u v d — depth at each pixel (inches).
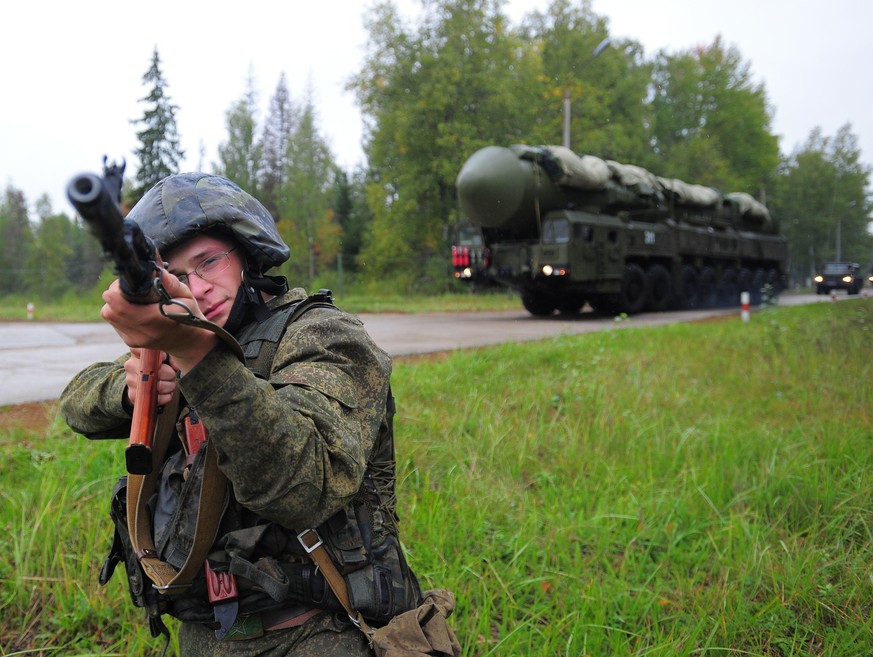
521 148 616.4
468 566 120.9
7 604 112.0
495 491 161.9
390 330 483.8
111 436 66.5
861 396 264.2
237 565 51.4
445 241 1154.0
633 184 685.9
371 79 1163.3
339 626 55.2
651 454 193.2
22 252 2079.2
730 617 114.9
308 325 55.4
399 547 60.9
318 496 49.2
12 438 177.0
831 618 119.1
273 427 46.2
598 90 1481.3
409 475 163.3
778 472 176.7
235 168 1616.6
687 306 792.9
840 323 457.7
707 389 277.6
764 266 981.8
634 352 342.3
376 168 1330.0
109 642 106.8
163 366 52.4
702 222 823.7
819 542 147.9
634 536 144.6
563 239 597.6
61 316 761.6
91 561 122.0
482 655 103.1
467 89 1115.3
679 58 2046.0
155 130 1038.4
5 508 135.7
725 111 1984.5
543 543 139.9
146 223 55.3
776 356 342.3
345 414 53.0
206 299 55.7
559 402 242.8
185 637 60.8
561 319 623.8
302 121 1526.8
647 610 117.8
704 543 143.2
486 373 270.5
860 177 3112.7
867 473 173.6
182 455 56.9
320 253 1519.4
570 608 118.2
